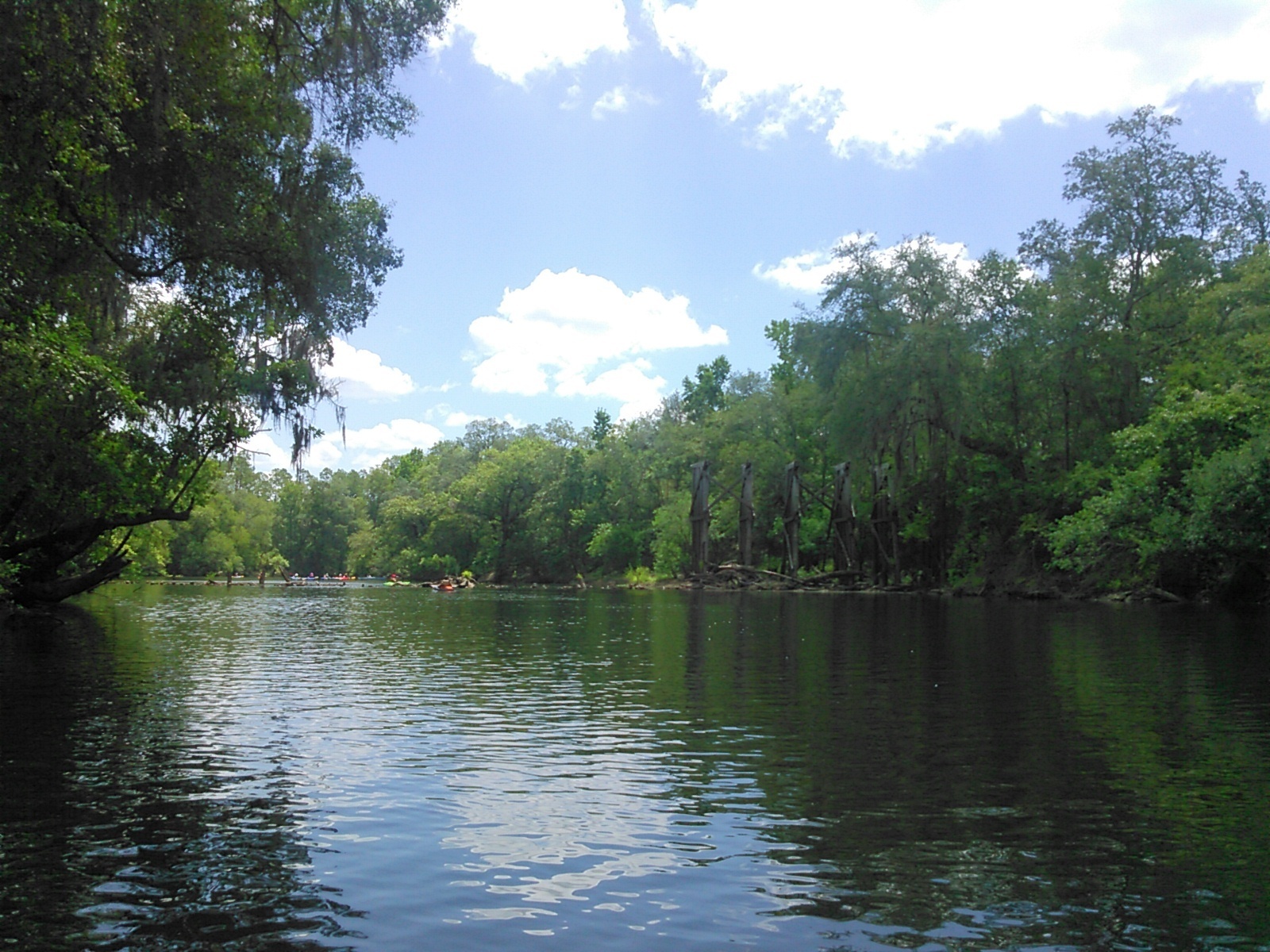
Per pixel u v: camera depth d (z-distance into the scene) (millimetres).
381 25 17469
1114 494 38719
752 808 8328
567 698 14742
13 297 17484
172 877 6625
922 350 50625
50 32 13609
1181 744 10805
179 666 19234
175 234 19734
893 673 17469
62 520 28406
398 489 138000
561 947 5477
